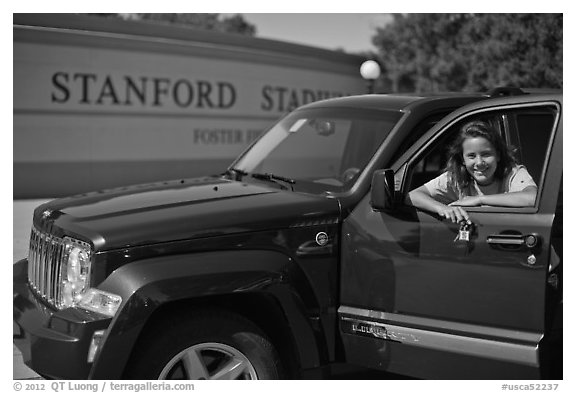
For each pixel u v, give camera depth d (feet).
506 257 11.02
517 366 10.92
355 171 13.69
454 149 12.57
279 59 66.95
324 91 71.77
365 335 12.18
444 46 79.71
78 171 54.08
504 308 11.03
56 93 52.44
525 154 12.82
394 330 11.88
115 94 55.67
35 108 51.57
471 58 72.64
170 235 11.37
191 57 60.29
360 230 12.35
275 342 12.42
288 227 12.12
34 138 51.70
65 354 10.74
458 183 12.51
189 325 11.34
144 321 10.79
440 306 11.57
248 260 11.62
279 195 13.12
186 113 60.39
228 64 63.00
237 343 11.68
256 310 12.23
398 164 12.64
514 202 11.26
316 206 12.44
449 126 12.39
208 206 12.34
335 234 12.48
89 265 11.16
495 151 12.14
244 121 64.64
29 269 13.39
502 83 61.87
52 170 52.70
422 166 14.32
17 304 12.70
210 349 11.53
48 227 12.57
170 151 59.57
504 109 11.93
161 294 10.91
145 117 57.67
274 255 11.89
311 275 12.25
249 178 15.19
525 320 10.88
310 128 15.85
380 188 11.76
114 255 11.07
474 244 11.28
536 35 59.00
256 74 65.21
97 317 10.79
